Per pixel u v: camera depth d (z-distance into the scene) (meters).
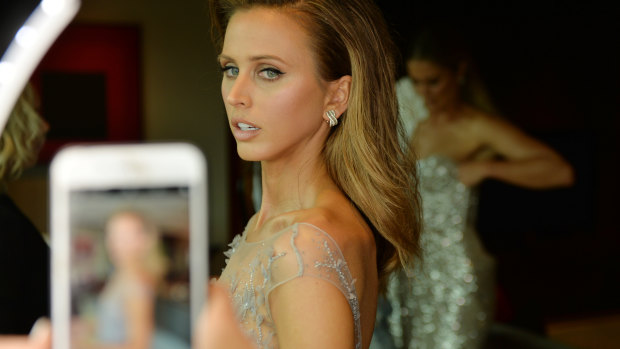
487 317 2.67
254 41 1.08
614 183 4.89
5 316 1.38
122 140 4.90
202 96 5.00
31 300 1.44
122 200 0.68
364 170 1.18
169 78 5.01
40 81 4.67
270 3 1.09
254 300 1.07
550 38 4.76
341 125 1.19
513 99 4.75
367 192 1.19
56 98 4.73
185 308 0.69
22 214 1.49
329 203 1.13
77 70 4.77
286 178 1.18
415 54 2.71
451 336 2.61
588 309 4.81
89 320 0.68
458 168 2.63
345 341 0.99
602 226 4.90
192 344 0.69
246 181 1.83
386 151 1.21
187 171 0.69
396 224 1.21
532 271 4.77
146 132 4.96
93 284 0.68
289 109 1.10
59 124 4.72
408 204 1.25
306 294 1.00
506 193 4.73
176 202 0.69
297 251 1.02
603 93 4.85
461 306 2.62
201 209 0.69
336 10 1.12
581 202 4.85
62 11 0.78
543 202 4.79
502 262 4.74
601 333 4.32
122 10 4.90
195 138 4.99
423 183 2.63
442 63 2.69
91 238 0.68
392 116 1.21
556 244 4.83
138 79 4.97
